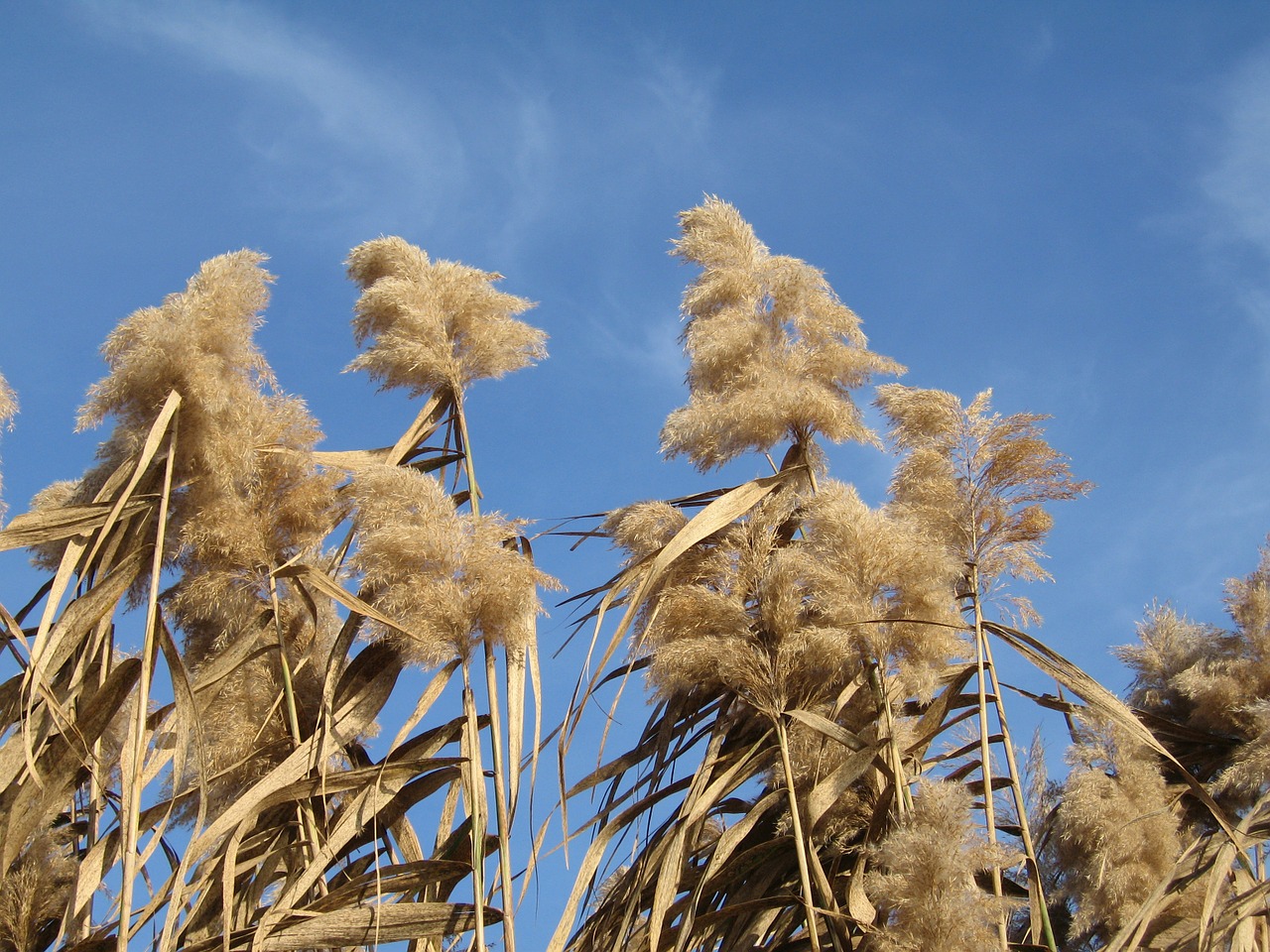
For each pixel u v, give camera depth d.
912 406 2.25
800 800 2.05
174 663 2.01
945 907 1.87
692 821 1.99
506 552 2.11
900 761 2.05
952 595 2.14
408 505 2.15
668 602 2.12
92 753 2.02
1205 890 2.19
